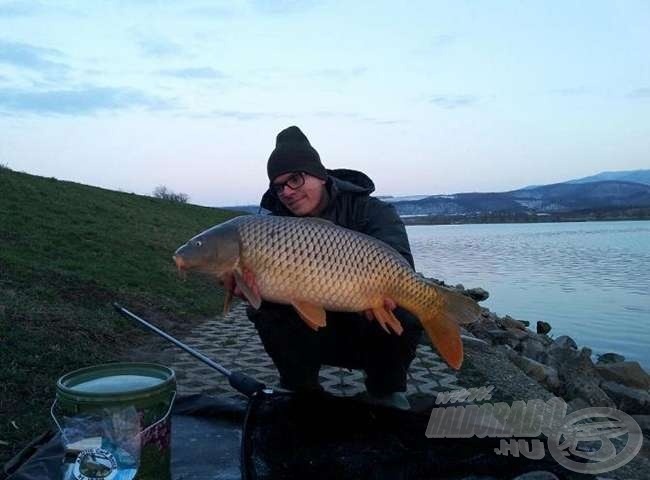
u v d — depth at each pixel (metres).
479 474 2.69
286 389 3.71
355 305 2.91
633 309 18.36
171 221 21.22
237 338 7.09
